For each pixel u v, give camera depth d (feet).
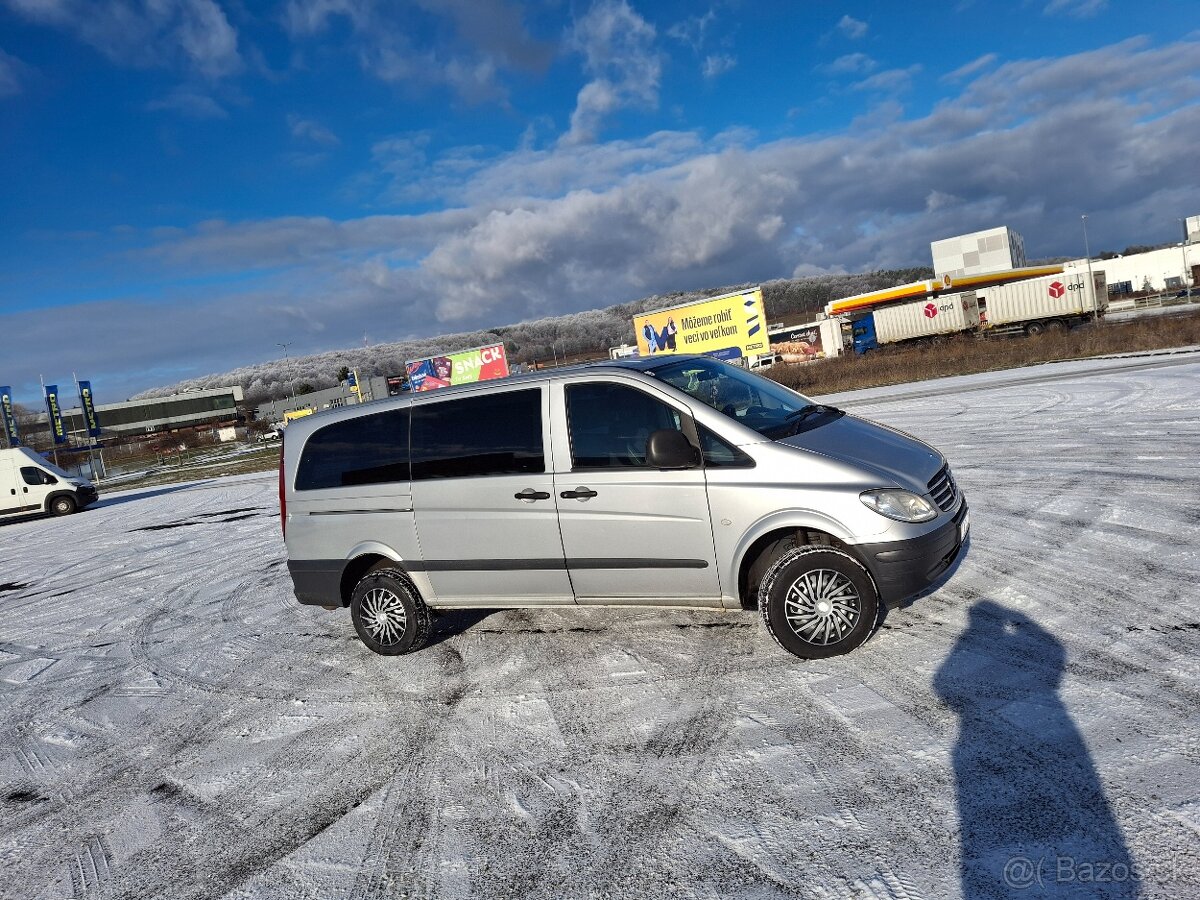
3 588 36.94
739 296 110.11
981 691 12.34
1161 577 15.97
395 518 17.63
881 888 8.46
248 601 26.68
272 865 10.76
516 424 16.52
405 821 11.36
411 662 17.88
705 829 10.04
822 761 11.14
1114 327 92.48
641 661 15.75
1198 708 10.93
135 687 19.30
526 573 16.52
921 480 14.48
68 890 10.92
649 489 15.15
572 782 11.71
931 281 178.29
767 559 15.03
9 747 16.56
